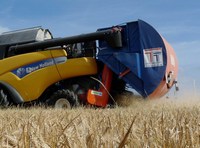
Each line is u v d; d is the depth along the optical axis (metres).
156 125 3.06
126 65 13.84
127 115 5.29
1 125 3.62
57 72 14.54
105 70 14.26
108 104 14.24
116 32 14.01
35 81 14.70
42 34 16.00
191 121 3.47
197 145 1.91
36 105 14.66
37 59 14.80
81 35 14.54
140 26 13.95
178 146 1.81
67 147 1.68
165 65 13.57
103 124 3.26
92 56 14.66
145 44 13.85
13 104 14.86
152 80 13.60
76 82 14.58
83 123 2.57
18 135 2.20
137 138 1.94
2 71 15.05
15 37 15.80
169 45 14.76
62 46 14.90
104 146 1.73
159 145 1.87
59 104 13.88
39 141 1.74
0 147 1.80
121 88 14.69
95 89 14.26
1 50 15.80
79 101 14.22
